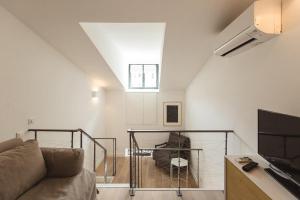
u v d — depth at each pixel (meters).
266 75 2.29
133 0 2.50
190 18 2.85
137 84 7.61
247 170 1.95
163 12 2.72
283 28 2.01
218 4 2.53
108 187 3.33
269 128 1.95
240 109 2.95
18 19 2.93
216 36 3.28
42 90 3.52
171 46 3.74
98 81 6.26
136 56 7.01
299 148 1.54
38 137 3.40
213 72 4.12
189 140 6.32
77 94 4.94
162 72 5.29
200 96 5.13
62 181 2.20
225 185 2.37
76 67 4.86
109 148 7.41
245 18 2.17
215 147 4.04
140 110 7.36
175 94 7.32
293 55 1.88
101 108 6.84
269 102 2.24
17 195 1.87
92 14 2.81
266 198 1.55
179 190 3.13
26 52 3.11
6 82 2.72
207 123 4.55
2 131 2.66
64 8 2.70
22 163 2.01
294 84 1.87
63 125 4.24
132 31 4.39
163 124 7.37
